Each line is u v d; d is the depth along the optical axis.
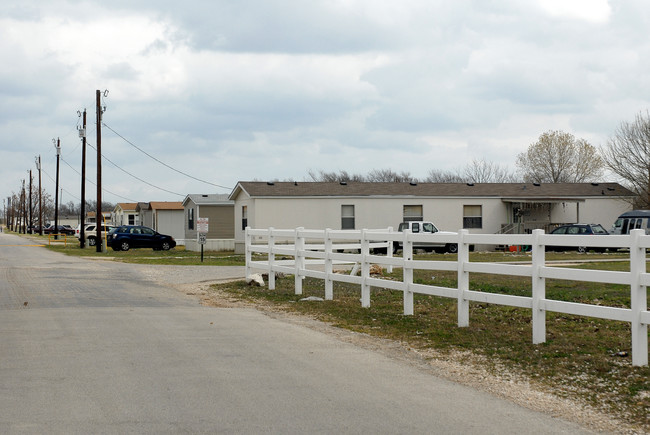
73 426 5.65
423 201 40.91
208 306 14.22
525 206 43.06
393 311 12.88
